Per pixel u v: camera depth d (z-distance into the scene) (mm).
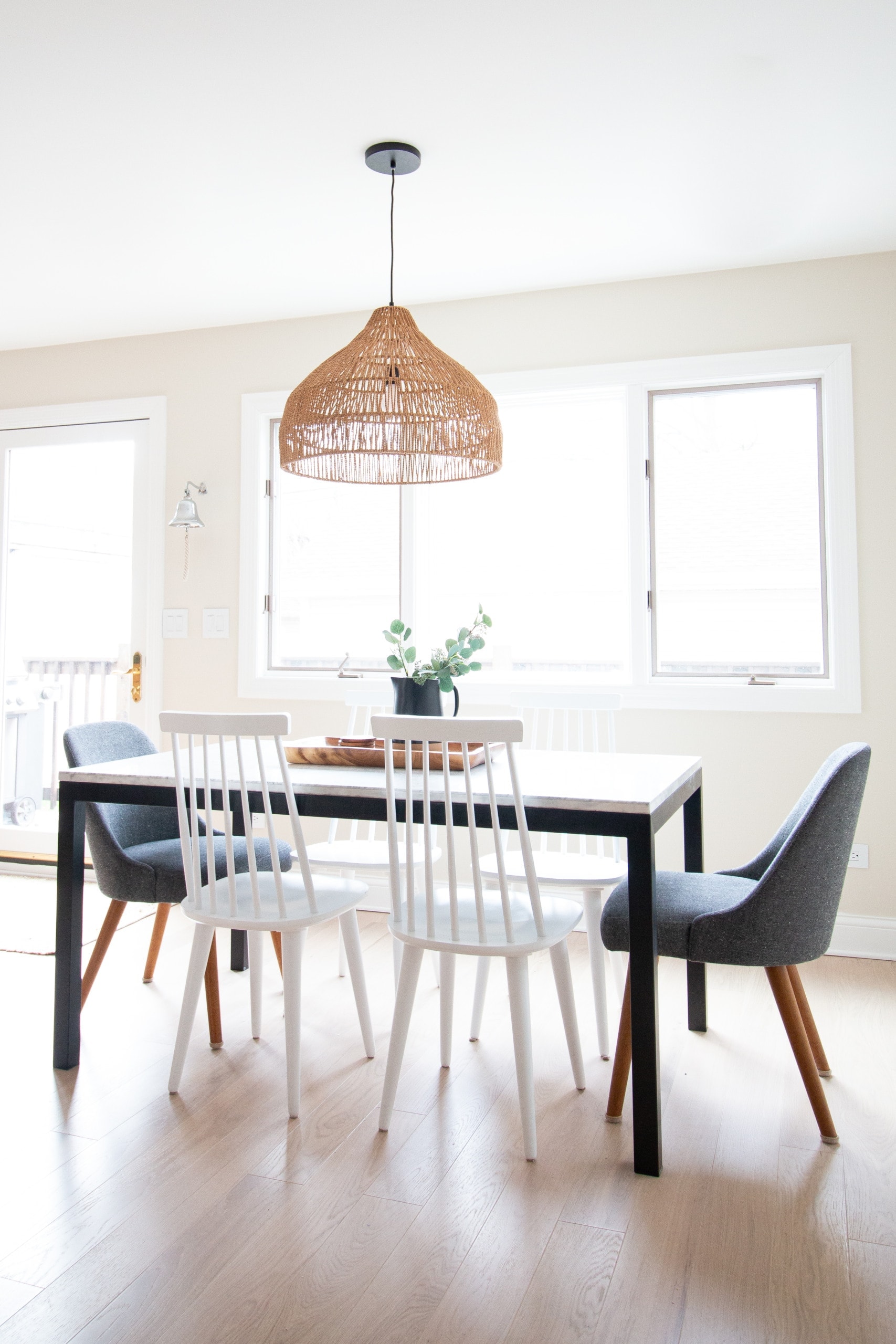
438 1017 2467
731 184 2668
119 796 2121
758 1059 2205
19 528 4160
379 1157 1751
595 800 1743
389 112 2311
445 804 1833
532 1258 1448
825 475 3205
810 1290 1378
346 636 3736
